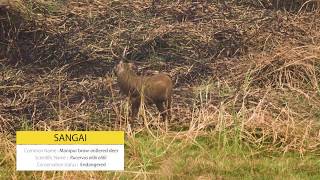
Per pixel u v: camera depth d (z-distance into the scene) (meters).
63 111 18.72
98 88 20.28
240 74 21.30
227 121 17.66
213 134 16.98
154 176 14.46
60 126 17.72
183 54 23.16
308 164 15.24
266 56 21.89
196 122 17.92
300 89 20.03
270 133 17.16
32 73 21.77
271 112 18.44
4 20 22.88
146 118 18.22
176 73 21.62
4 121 17.70
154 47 23.53
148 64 22.44
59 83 20.62
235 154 15.95
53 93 19.81
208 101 19.06
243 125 17.02
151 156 15.62
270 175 14.55
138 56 23.06
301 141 16.45
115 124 17.55
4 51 22.77
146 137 17.02
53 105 19.14
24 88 20.16
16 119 18.17
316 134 17.11
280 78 20.52
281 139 16.75
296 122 17.72
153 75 18.25
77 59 22.36
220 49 23.23
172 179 14.34
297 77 20.91
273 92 19.86
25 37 23.33
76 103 19.42
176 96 19.80
